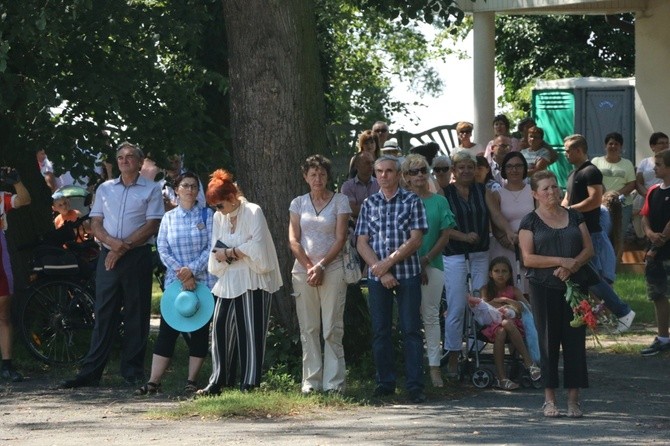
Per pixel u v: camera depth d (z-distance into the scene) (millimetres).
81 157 16156
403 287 12969
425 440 10656
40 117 16031
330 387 13227
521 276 14773
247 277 13078
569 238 11820
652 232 16250
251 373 13156
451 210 14234
